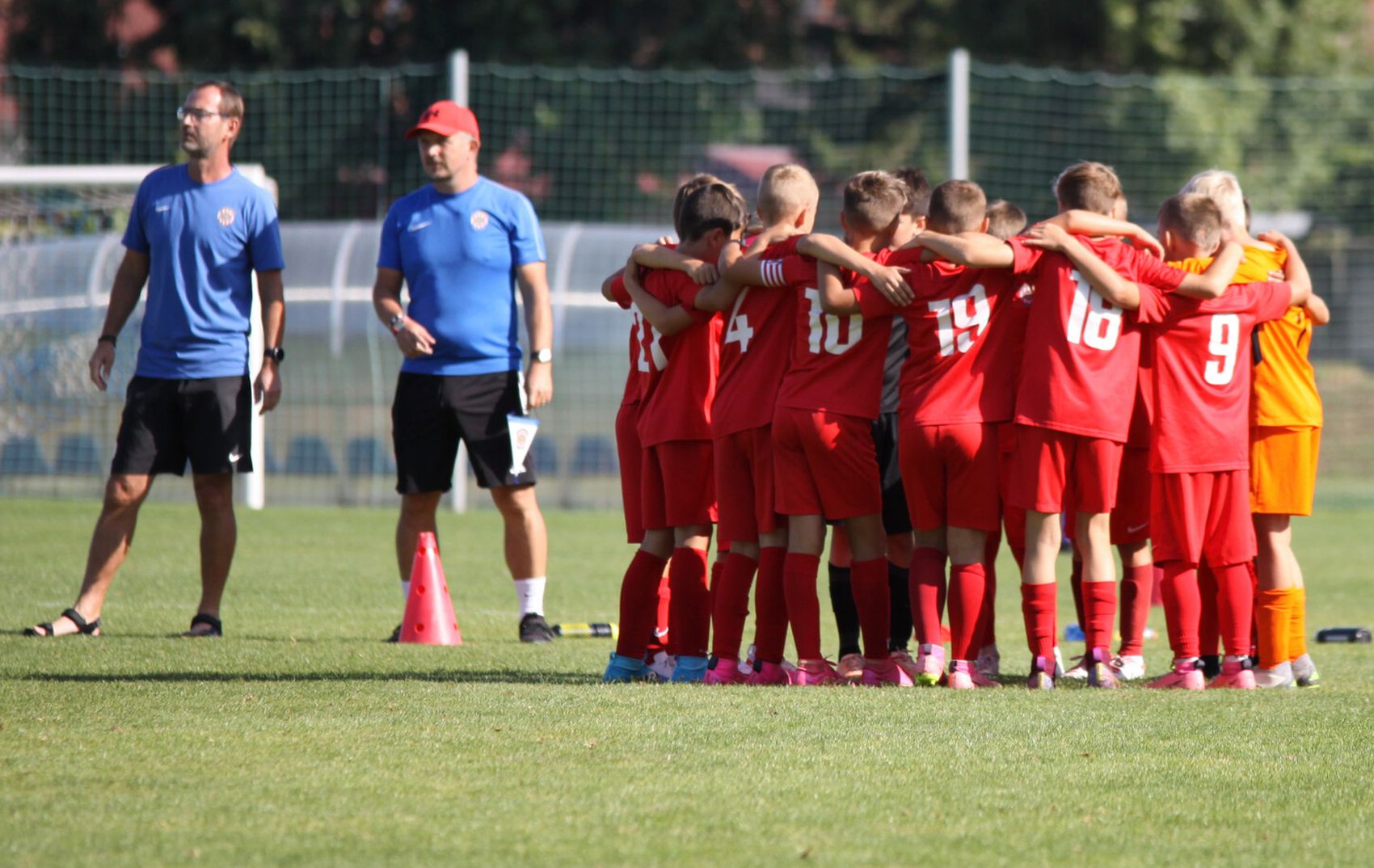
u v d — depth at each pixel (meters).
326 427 61.50
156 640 22.88
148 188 24.80
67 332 55.91
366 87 81.25
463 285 24.98
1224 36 93.69
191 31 87.88
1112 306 19.00
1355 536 49.34
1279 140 90.69
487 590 32.66
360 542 41.25
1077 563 22.59
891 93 92.94
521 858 11.06
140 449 24.19
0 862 10.79
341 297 61.22
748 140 90.94
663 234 66.25
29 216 55.34
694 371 19.73
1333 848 11.72
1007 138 89.69
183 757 13.91
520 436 24.75
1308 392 20.86
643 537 21.06
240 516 48.47
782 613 19.70
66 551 36.72
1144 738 15.40
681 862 11.02
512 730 15.30
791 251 19.17
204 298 24.30
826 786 13.24
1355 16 98.94
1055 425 18.77
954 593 19.19
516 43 88.81
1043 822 12.28
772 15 97.06
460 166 25.16
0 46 92.19
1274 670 20.53
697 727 15.55
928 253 18.92
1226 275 19.27
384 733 15.07
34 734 14.81
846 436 18.84
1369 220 90.81
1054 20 94.12
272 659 20.92
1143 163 89.06
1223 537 19.83
